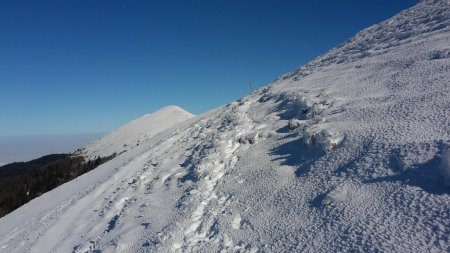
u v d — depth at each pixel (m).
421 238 6.43
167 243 9.83
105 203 15.99
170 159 18.44
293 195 9.79
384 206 7.67
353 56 22.80
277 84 25.16
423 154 8.48
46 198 25.55
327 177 9.77
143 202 13.84
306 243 7.68
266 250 8.06
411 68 15.35
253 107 20.97
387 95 13.38
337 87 16.86
